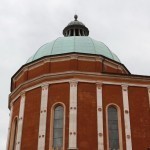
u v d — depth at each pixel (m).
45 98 35.66
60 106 35.31
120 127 34.22
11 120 39.28
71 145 32.12
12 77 42.62
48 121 34.34
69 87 35.59
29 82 37.94
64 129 33.41
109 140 33.72
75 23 51.31
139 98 36.16
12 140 37.91
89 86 35.75
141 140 33.81
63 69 37.41
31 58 42.09
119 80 36.69
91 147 32.47
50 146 33.00
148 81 37.25
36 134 34.19
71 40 42.31
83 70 37.22
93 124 33.69
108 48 43.75
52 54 39.81
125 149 33.03
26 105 37.00
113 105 35.41
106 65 39.31
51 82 36.41
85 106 34.53
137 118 34.97
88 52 40.22
